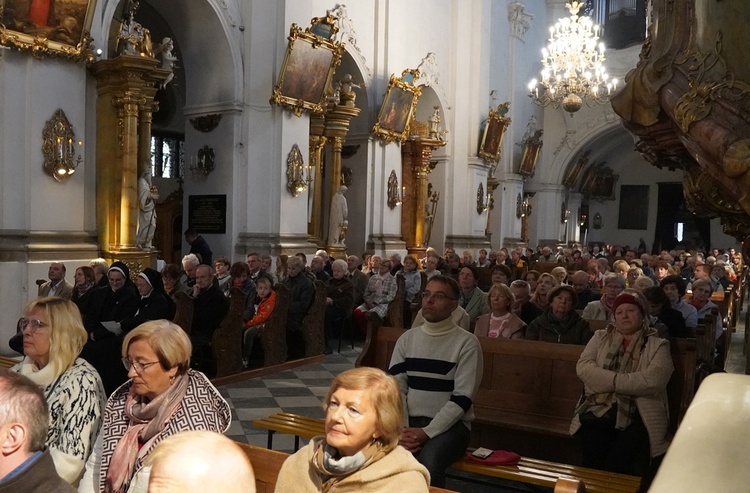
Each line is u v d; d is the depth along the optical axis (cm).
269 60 1213
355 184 1579
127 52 934
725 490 92
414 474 219
